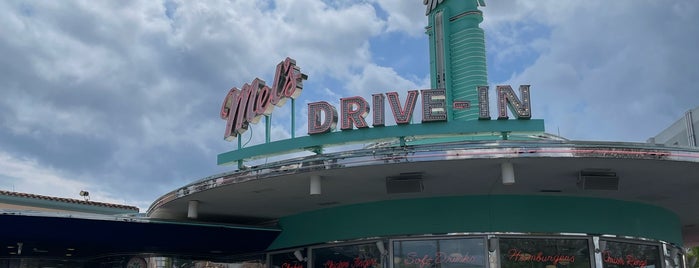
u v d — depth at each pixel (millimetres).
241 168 13445
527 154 11078
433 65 18547
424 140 14805
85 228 16047
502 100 12273
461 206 14547
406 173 12477
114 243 17656
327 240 15906
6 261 20719
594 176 12430
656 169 12117
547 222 14445
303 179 12859
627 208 15312
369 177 12758
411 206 14883
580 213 14695
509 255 14219
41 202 24688
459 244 14375
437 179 13023
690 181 13148
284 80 13703
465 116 16469
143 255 19359
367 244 15258
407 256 14633
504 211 14438
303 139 13086
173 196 14562
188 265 19297
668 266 15930
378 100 12688
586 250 14531
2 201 23328
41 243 17469
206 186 13516
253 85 14484
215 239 17422
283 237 17281
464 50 17875
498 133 12391
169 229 16750
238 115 14703
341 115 12836
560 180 13141
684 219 18047
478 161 11508
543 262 14250
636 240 15242
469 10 18188
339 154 11867
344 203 15555
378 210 15188
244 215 17047
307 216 16578
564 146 11094
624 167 12000
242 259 18875
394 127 12461
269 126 13867
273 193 14172
